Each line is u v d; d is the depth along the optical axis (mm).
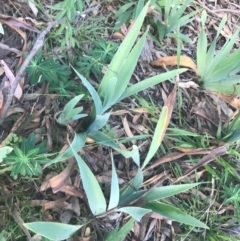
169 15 1210
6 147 768
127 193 873
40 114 1000
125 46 864
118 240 831
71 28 1078
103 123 893
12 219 901
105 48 1085
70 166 888
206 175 1108
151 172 1062
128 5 1178
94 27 1152
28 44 1063
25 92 1011
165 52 1229
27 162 863
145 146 1087
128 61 851
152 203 858
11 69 1027
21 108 981
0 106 903
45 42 1072
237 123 1095
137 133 1090
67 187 945
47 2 1140
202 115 1175
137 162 854
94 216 856
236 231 1083
